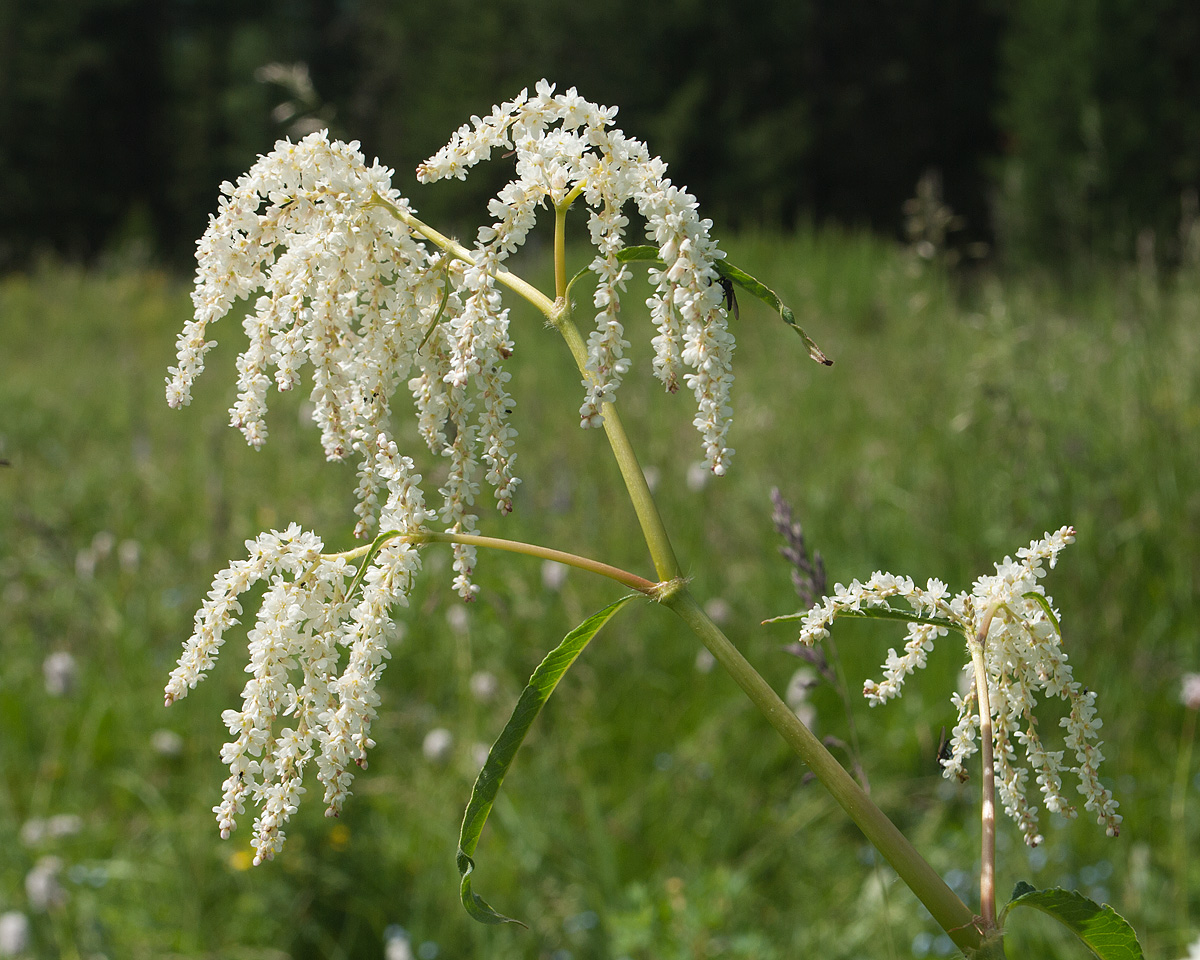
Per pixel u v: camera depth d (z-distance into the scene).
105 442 7.26
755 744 3.57
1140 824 3.06
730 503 4.90
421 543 1.12
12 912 2.76
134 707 3.80
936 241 5.93
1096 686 3.51
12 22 36.06
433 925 2.87
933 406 5.65
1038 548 1.15
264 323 1.15
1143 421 4.68
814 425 6.16
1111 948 1.04
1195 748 3.37
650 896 2.96
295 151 1.13
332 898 2.95
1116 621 3.72
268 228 1.15
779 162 26.50
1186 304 5.73
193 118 37.91
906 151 28.05
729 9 26.72
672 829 3.18
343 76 38.81
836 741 1.67
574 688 3.74
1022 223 11.48
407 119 31.53
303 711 1.10
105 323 14.64
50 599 4.50
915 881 1.03
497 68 30.14
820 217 28.14
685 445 5.57
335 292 1.14
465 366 1.07
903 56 27.83
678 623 4.06
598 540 4.55
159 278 17.27
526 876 2.96
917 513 4.58
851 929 2.82
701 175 27.25
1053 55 17.97
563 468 4.91
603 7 27.11
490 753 1.08
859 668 3.73
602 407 1.02
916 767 3.49
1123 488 4.38
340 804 1.10
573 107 1.05
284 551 1.11
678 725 3.68
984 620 1.13
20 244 35.75
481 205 16.27
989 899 1.04
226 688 3.64
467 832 1.09
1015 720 1.17
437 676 3.88
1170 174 16.62
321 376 1.15
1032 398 5.11
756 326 8.78
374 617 1.11
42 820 3.36
